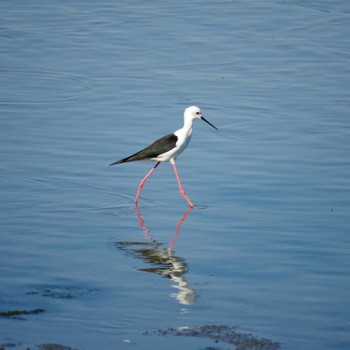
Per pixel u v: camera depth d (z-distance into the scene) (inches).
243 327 383.6
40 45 1056.8
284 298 420.8
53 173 645.9
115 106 829.2
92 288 432.5
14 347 357.4
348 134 749.9
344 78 935.0
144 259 479.8
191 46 1063.0
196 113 610.2
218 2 1294.3
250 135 750.5
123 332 376.8
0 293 421.7
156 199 601.0
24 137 732.7
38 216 556.7
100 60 1000.9
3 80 916.0
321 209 571.2
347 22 1183.6
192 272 458.9
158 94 871.7
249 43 1077.8
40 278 445.7
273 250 495.5
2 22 1159.6
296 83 914.7
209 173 655.8
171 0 1309.1
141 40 1088.2
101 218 556.7
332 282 444.1
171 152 602.5
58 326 382.3
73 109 819.4
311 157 687.7
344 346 363.9
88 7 1258.0
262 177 642.2
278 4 1283.2
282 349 358.6
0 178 629.9
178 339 368.8
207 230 534.3
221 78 932.6
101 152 698.8
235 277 450.9
